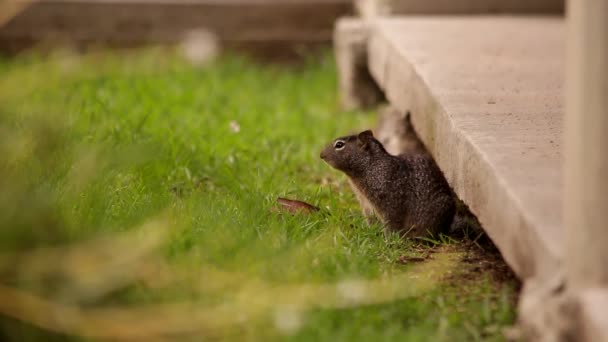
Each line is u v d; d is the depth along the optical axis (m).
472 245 8.53
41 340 5.75
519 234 6.29
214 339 6.04
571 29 5.40
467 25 14.94
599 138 5.30
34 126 7.30
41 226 5.96
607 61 5.23
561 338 5.48
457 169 8.20
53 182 7.59
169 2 18.64
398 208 8.85
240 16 18.89
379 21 15.37
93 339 5.80
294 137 12.66
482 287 7.25
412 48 12.27
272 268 6.91
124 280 5.90
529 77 10.54
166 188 9.33
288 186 9.78
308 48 19.08
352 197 10.06
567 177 5.54
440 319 6.58
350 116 14.64
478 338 6.30
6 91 7.09
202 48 8.77
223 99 14.95
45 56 17.58
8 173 6.35
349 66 15.45
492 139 7.82
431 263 7.96
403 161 9.05
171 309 5.98
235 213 8.45
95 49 18.47
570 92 5.43
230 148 11.47
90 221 7.35
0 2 6.88
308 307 6.26
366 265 7.49
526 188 6.56
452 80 10.20
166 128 11.85
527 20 15.77
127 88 14.61
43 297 5.71
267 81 17.20
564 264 5.63
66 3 18.42
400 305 6.71
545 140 7.80
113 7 18.52
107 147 9.13
